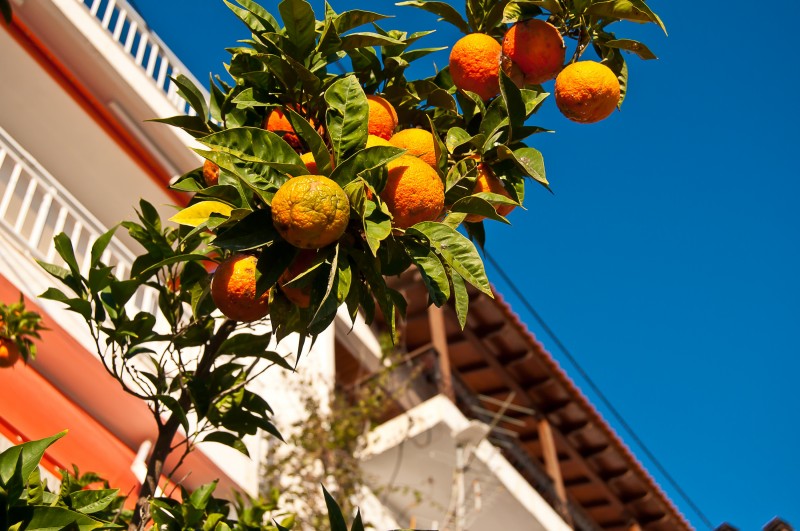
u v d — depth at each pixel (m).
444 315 15.41
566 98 2.53
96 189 10.77
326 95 2.23
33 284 7.66
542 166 2.45
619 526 18.92
